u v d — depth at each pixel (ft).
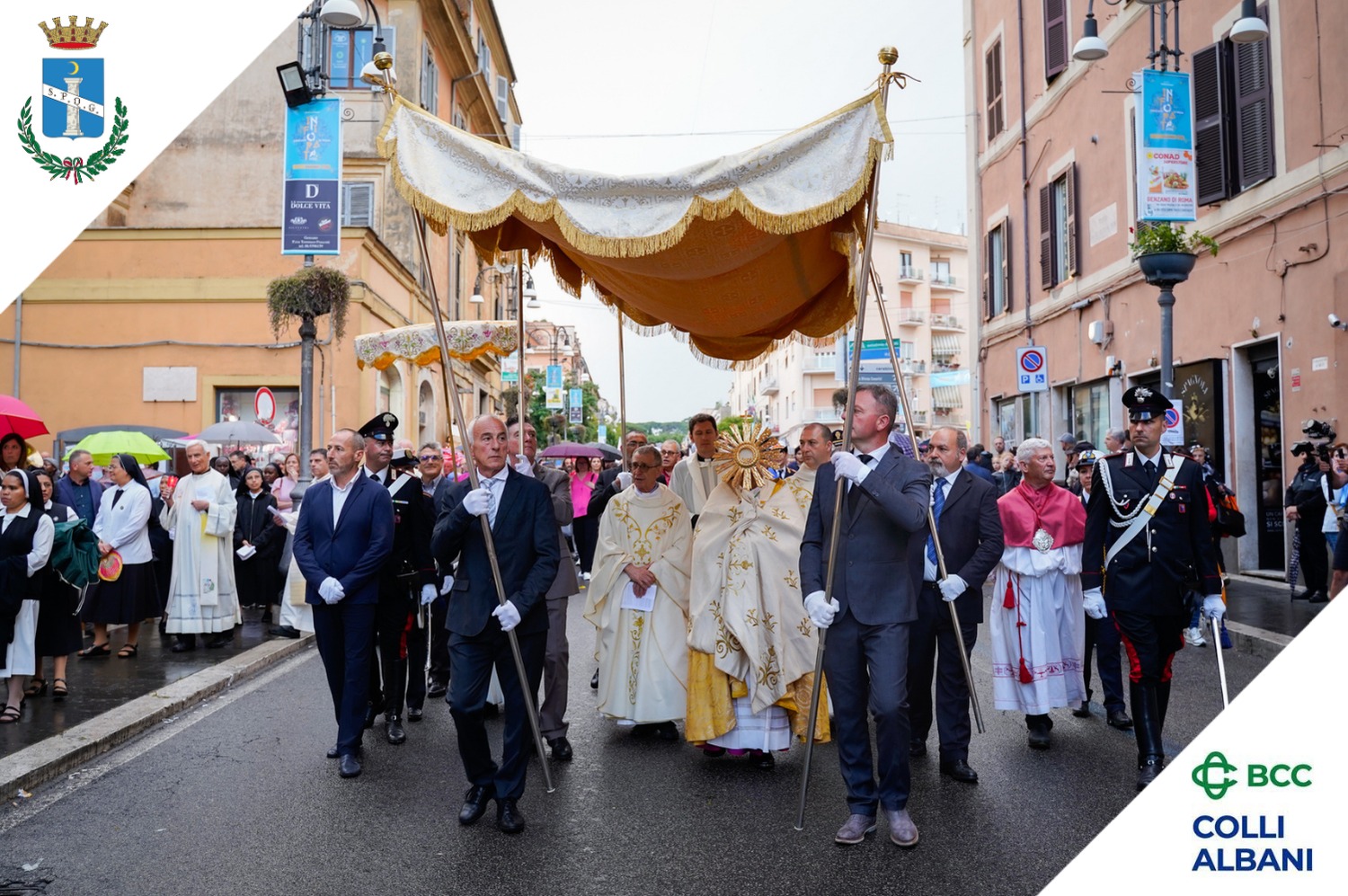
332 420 66.13
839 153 15.92
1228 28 43.37
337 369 66.33
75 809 17.06
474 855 14.88
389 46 80.64
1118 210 52.39
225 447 63.46
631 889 13.56
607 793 17.85
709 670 19.75
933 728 22.95
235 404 67.21
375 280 71.31
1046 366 59.11
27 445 27.35
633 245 16.38
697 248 18.31
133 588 30.27
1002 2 67.36
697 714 19.66
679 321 23.79
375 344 34.63
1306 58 38.83
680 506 22.45
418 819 16.49
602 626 22.12
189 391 66.18
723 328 23.91
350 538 19.69
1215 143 43.98
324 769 19.36
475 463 17.07
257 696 26.00
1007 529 21.17
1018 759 19.54
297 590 31.63
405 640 23.30
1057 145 59.52
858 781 15.42
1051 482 21.67
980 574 18.83
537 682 17.17
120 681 26.43
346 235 67.26
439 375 90.07
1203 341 45.52
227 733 22.06
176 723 22.97
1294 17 39.40
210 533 31.83
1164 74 38.04
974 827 15.74
